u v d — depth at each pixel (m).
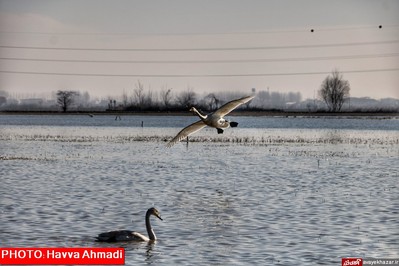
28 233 25.08
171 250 22.62
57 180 41.44
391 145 79.38
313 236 24.80
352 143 83.12
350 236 24.81
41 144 76.88
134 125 160.50
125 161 55.00
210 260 21.30
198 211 30.08
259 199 33.81
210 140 89.00
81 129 129.25
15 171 46.44
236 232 25.41
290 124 176.88
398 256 21.94
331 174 46.00
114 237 23.61
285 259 21.47
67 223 27.03
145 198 33.94
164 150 68.00
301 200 33.50
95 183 40.09
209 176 44.28
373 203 32.56
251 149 70.00
